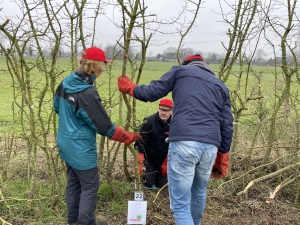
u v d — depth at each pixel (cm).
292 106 366
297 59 372
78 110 239
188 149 226
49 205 319
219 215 328
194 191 262
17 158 379
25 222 293
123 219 309
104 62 248
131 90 248
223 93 245
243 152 468
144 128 355
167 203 347
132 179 371
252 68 403
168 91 247
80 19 306
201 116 230
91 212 257
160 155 368
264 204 351
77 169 253
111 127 246
